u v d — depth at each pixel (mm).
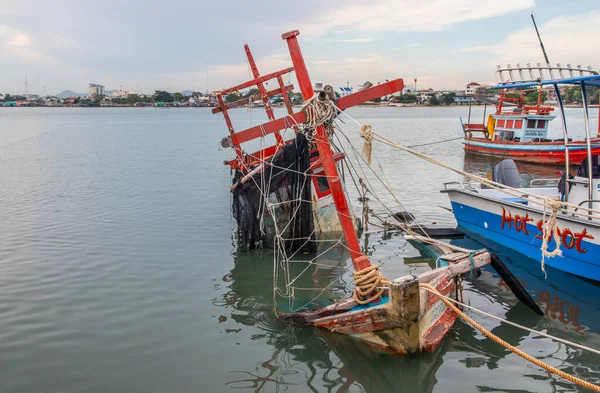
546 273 10742
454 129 64562
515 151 30359
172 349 7480
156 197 18625
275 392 6402
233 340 7785
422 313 7047
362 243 13000
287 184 11617
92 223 14539
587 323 8375
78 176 23750
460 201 14055
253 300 9352
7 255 11508
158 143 44406
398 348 7125
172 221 14922
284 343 7688
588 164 10195
